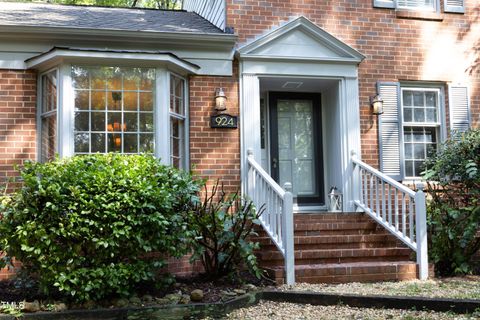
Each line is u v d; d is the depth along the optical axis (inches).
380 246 254.7
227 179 266.8
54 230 178.4
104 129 247.8
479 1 316.2
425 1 315.3
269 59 277.1
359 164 277.6
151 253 203.2
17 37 247.8
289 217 216.2
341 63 287.7
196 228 206.8
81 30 249.6
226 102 271.0
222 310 182.2
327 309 183.9
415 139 306.2
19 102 249.3
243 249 210.8
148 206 187.8
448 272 249.1
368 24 298.4
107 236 184.7
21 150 247.3
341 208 285.7
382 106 293.0
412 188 293.7
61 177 186.7
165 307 182.1
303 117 314.2
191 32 262.7
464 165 252.4
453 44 309.0
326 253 234.7
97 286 181.3
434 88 308.7
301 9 289.9
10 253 186.7
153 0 700.0
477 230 256.5
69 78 242.5
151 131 253.0
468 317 169.5
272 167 305.0
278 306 189.6
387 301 183.0
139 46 262.1
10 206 186.1
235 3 280.5
